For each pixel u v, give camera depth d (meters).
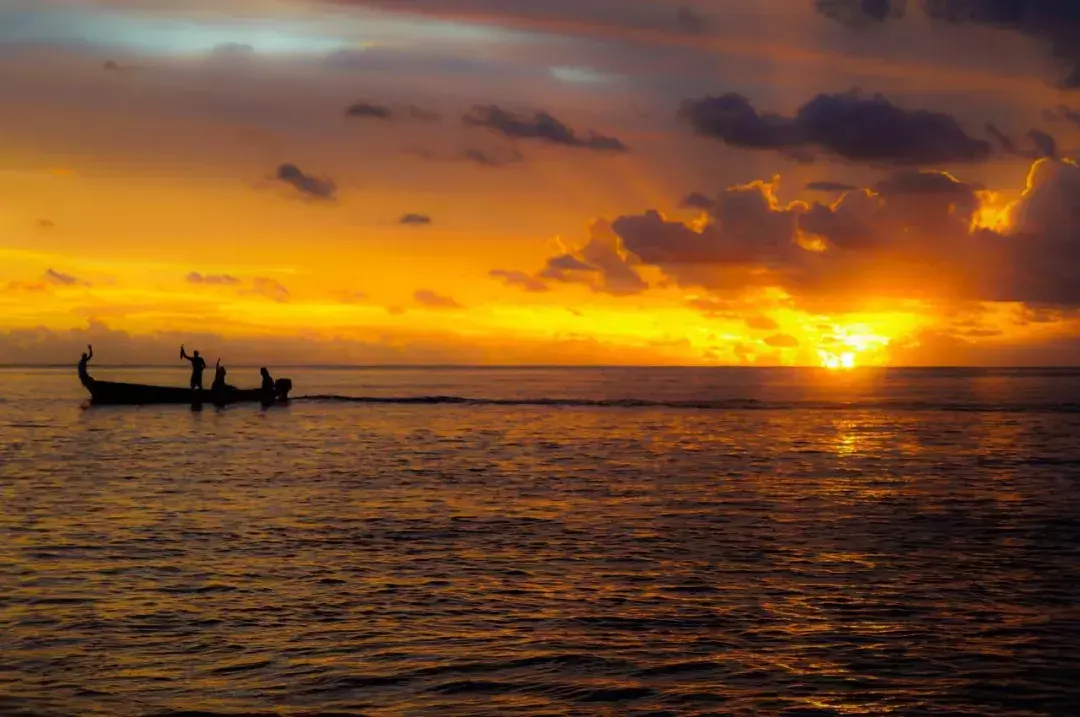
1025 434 55.00
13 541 22.53
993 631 16.05
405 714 12.70
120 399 77.12
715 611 17.19
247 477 34.22
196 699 13.10
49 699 13.05
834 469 37.97
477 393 115.94
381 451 43.91
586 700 13.18
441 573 19.83
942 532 24.48
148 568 19.97
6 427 56.22
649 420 66.00
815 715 12.71
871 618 16.78
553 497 30.12
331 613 16.94
